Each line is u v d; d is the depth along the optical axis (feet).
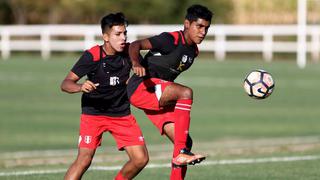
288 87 293.43
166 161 138.21
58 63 396.78
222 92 279.90
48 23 542.57
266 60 412.16
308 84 301.84
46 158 152.15
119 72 89.35
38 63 397.60
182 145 89.20
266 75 95.50
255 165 127.75
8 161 145.69
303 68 364.58
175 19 521.65
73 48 451.53
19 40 486.79
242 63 392.27
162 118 94.63
